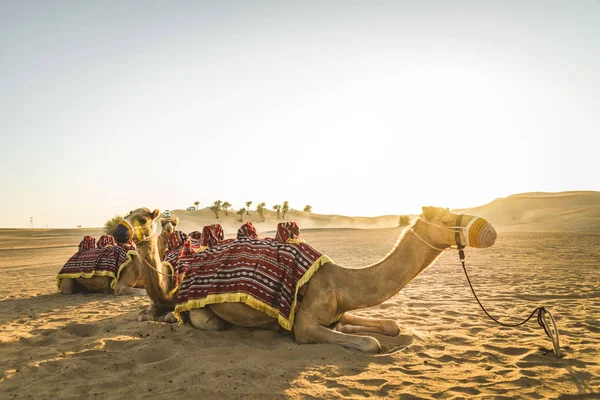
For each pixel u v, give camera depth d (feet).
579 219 197.16
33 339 23.09
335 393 15.49
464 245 19.17
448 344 21.62
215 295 22.40
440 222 19.70
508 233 140.87
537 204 352.28
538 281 42.45
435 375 17.25
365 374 17.28
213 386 16.01
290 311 21.17
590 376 16.96
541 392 15.56
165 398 15.16
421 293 37.91
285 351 19.47
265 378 16.81
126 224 23.97
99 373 17.69
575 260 61.00
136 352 19.84
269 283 21.71
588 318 26.58
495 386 16.14
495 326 25.17
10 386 16.35
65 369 17.89
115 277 39.40
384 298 21.04
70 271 40.60
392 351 20.44
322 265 22.11
